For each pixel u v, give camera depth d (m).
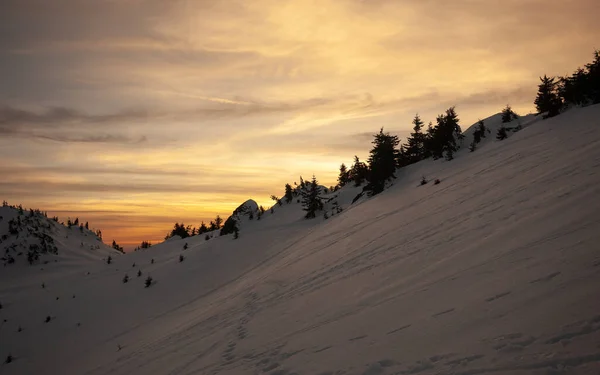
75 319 35.78
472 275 8.29
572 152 16.53
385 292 10.22
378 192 42.22
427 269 10.55
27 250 74.62
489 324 5.79
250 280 27.59
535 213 10.79
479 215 14.04
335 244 23.78
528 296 6.15
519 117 40.84
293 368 7.41
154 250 67.06
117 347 24.30
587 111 25.88
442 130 41.97
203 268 41.81
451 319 6.57
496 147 30.56
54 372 24.48
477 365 4.88
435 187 27.20
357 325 8.41
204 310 23.47
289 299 14.86
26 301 44.38
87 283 49.44
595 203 9.27
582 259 6.63
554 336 4.82
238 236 52.22
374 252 16.53
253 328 12.62
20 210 90.38
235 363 9.52
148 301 35.81
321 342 8.30
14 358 29.42
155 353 16.25
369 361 6.31
